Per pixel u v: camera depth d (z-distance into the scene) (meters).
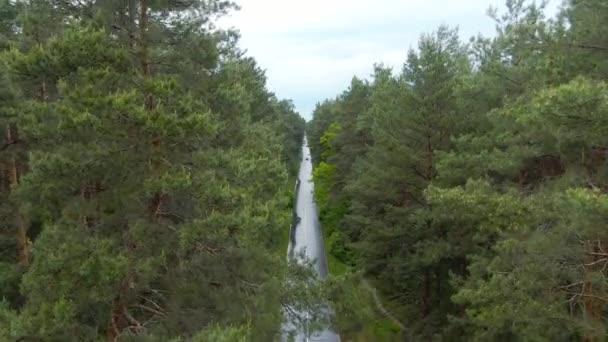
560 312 10.49
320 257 35.81
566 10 10.59
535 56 11.38
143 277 8.85
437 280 19.09
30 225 15.70
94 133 8.35
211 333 7.92
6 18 16.41
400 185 18.78
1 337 7.85
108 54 8.51
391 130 18.81
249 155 11.46
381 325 19.06
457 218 14.74
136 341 8.89
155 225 9.18
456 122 17.47
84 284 8.04
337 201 36.75
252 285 10.38
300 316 11.01
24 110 10.55
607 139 9.13
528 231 11.27
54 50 8.22
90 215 8.95
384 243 19.20
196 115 8.46
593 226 8.71
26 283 8.18
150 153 8.98
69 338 8.41
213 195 9.03
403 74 18.78
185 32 9.69
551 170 14.52
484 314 10.83
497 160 13.15
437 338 16.33
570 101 8.25
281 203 14.10
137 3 9.34
